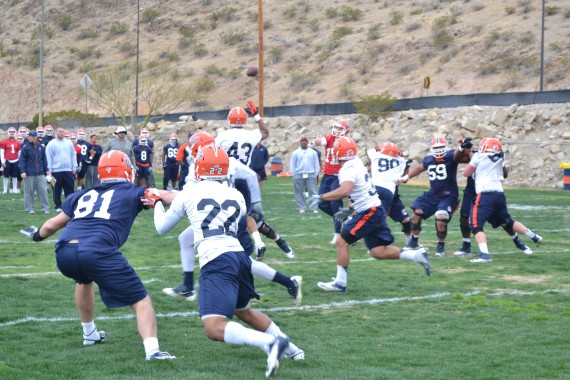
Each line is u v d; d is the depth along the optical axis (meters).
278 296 17.70
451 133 68.88
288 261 22.73
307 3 137.50
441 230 24.45
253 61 121.56
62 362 12.05
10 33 154.12
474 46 103.62
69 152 35.78
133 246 25.48
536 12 108.38
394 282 19.59
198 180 12.49
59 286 18.27
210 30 137.12
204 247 11.88
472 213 23.64
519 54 98.38
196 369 11.83
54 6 157.25
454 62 101.81
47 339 13.55
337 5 134.50
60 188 35.91
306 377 11.43
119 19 149.62
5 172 47.19
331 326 14.88
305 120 78.44
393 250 18.05
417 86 98.56
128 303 12.27
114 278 12.07
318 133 76.31
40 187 35.09
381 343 13.61
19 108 124.19
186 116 88.62
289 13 135.00
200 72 120.75
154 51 133.12
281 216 35.97
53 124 93.56
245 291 12.21
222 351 12.97
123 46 135.88
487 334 14.32
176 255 23.66
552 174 60.72
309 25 128.88
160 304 16.69
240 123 18.95
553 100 68.31
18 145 47.25
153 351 12.16
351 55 113.00
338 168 26.56
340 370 11.86
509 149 62.94
